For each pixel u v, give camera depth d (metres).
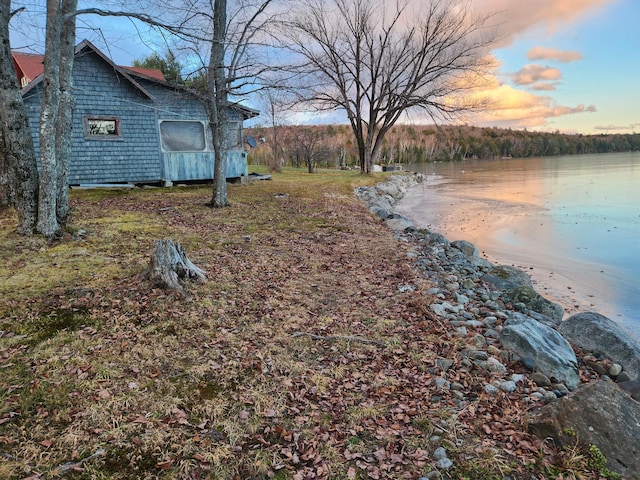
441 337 4.25
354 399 3.16
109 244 6.27
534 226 12.34
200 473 2.34
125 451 2.45
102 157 12.83
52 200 6.09
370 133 25.59
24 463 2.28
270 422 2.82
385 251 7.85
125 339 3.69
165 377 3.23
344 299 5.14
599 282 7.39
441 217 14.40
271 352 3.71
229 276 5.41
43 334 3.68
